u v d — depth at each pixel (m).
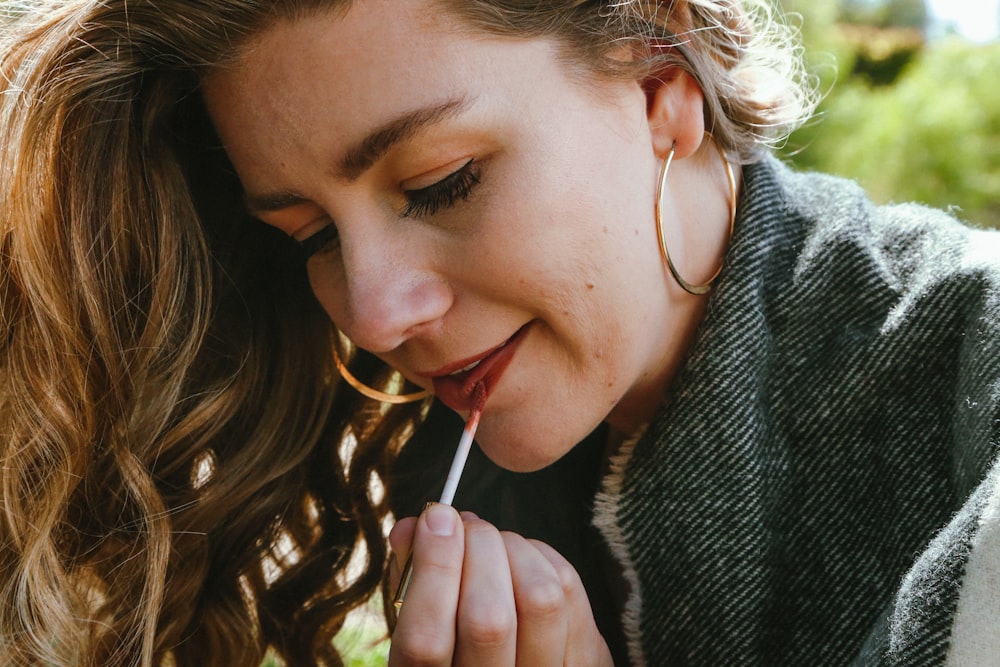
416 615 1.21
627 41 1.36
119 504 1.72
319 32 1.23
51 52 1.50
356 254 1.33
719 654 1.42
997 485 1.13
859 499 1.40
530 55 1.28
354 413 1.94
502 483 1.89
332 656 1.98
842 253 1.49
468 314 1.34
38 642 1.63
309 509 1.96
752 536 1.41
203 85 1.37
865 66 6.90
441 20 1.23
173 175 1.64
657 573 1.46
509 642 1.23
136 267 1.67
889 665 1.14
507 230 1.28
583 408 1.41
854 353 1.43
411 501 1.96
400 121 1.23
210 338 1.80
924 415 1.38
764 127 1.62
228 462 1.83
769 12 1.76
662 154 1.45
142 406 1.68
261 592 1.92
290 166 1.31
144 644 1.67
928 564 1.15
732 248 1.49
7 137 1.55
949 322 1.38
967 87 6.36
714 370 1.43
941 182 6.21
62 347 1.62
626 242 1.35
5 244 1.62
